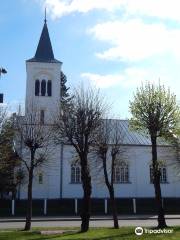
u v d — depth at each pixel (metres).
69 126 29.78
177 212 55.81
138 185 61.34
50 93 60.78
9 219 44.69
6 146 36.22
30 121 34.66
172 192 62.31
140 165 62.00
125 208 56.16
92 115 30.08
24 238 23.95
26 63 61.25
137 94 30.84
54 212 53.38
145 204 58.38
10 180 51.59
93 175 58.06
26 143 32.81
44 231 28.88
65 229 30.62
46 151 41.28
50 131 35.50
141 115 30.50
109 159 55.88
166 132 30.42
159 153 59.97
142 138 63.44
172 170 62.59
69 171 59.62
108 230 27.92
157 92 30.56
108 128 35.19
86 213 28.23
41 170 55.41
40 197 58.12
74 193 59.19
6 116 36.78
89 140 31.53
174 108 30.39
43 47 63.28
